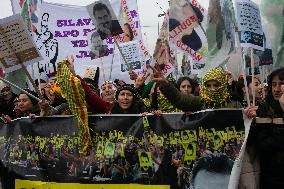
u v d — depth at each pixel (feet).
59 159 15.11
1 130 16.35
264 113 12.94
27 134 15.72
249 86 18.33
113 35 19.19
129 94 15.33
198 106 13.98
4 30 15.72
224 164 12.82
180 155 13.44
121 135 14.26
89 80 22.20
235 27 13.58
